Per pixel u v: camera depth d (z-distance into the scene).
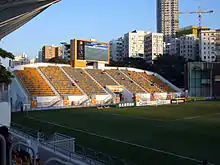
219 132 29.91
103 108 60.34
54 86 68.25
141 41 192.25
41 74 71.94
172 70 114.06
